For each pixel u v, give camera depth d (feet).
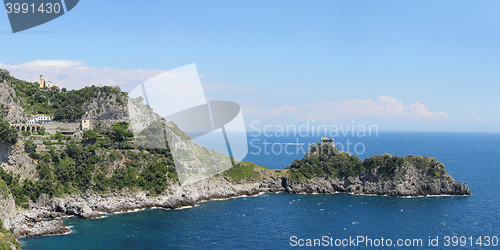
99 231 525.34
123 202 651.66
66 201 614.34
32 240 485.56
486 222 590.96
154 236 506.07
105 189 652.07
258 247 474.49
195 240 494.18
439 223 584.81
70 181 641.40
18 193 577.84
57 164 652.89
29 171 617.21
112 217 604.90
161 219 593.01
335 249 473.26
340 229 554.05
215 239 500.33
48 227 516.32
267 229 550.36
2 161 594.24
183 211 651.25
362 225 574.56
